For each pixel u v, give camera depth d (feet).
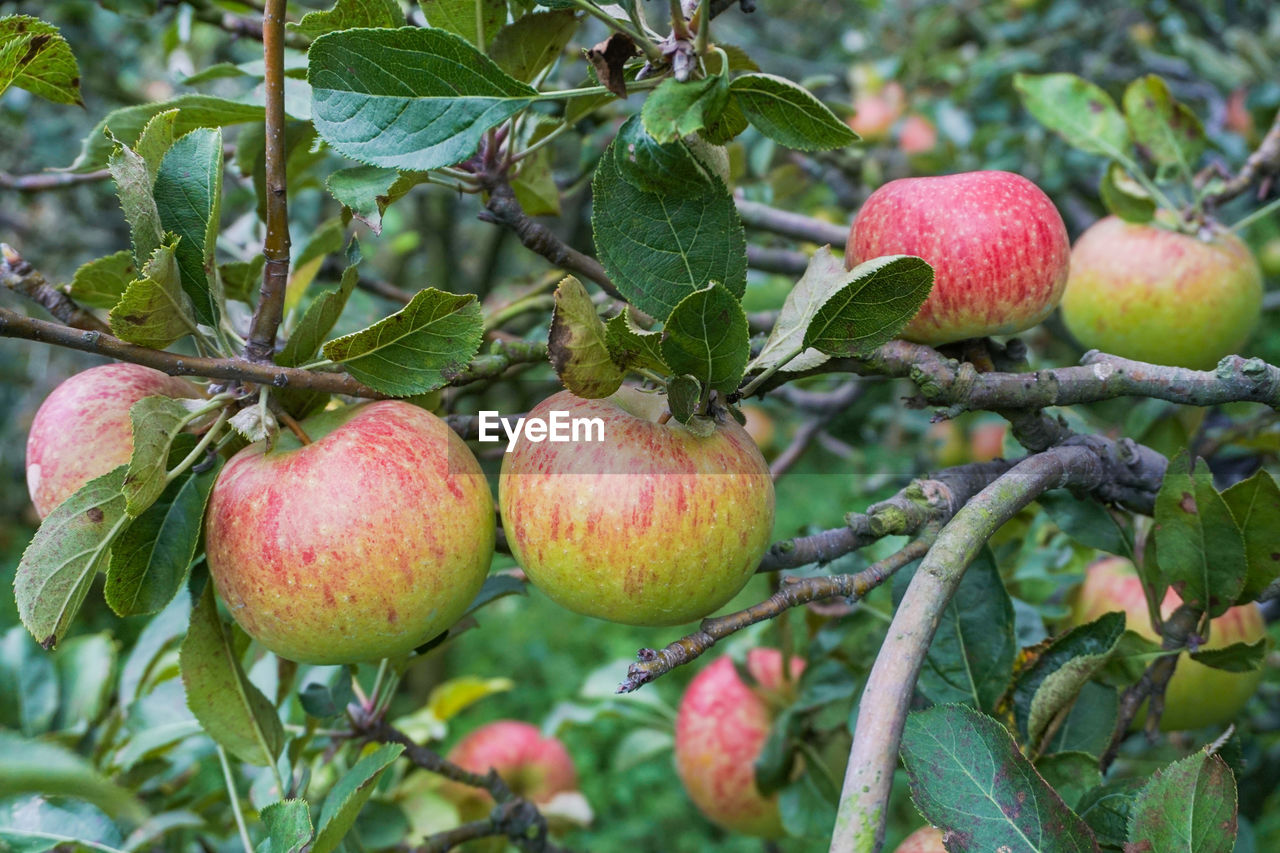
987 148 4.34
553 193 2.23
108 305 1.93
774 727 2.48
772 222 2.56
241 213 4.11
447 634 2.09
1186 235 2.35
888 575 1.69
